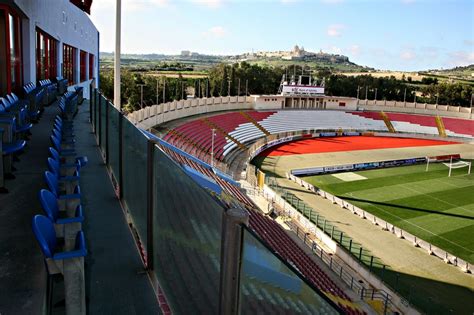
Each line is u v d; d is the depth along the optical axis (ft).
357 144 177.78
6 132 22.33
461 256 68.08
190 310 9.77
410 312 49.85
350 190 105.60
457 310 51.88
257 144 151.64
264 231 60.39
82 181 24.68
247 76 282.36
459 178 122.31
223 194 45.57
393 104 235.40
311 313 5.67
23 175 23.75
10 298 11.11
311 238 71.00
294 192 99.76
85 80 128.88
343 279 56.54
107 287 12.92
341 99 224.74
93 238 16.52
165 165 11.57
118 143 21.70
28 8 52.44
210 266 8.31
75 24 105.09
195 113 166.91
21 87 49.98
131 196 17.90
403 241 72.79
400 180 117.60
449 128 218.59
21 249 14.21
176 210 10.63
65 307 11.44
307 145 169.99
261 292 6.48
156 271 13.21
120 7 31.96
